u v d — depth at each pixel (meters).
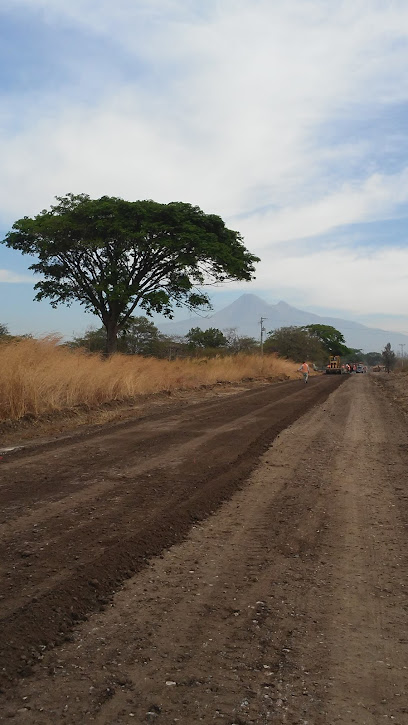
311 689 2.97
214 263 35.34
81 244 32.53
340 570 4.77
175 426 12.91
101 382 17.11
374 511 6.59
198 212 35.41
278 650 3.38
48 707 2.73
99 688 2.90
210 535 5.58
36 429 12.05
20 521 5.61
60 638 3.41
